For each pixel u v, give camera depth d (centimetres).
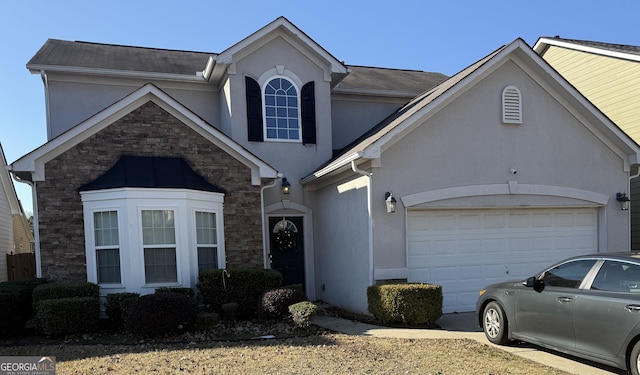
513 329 700
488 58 1055
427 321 884
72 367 621
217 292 959
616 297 548
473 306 1063
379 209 984
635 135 1369
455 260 1058
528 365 614
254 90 1291
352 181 1073
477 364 618
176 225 982
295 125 1331
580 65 1571
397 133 975
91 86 1281
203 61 1539
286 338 790
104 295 949
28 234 2430
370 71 1831
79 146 988
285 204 1291
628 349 528
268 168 1129
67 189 973
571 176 1134
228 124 1281
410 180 1008
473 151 1059
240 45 1255
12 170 927
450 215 1061
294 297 922
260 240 1126
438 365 614
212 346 733
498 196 1073
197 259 1023
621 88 1418
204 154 1084
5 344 783
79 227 974
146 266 958
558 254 1137
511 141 1091
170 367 609
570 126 1141
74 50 1437
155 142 1045
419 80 1766
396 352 683
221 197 1085
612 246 1158
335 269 1182
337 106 1493
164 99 1041
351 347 715
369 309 950
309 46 1323
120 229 947
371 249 974
